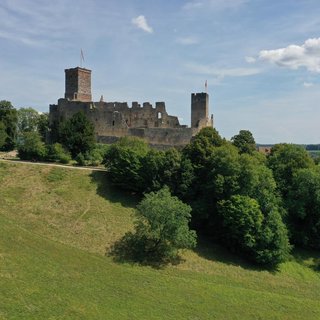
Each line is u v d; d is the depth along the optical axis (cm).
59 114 12156
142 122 12062
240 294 5216
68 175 7862
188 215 6003
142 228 6128
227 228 6662
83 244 5872
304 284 6022
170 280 5328
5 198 6731
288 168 8194
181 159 7662
